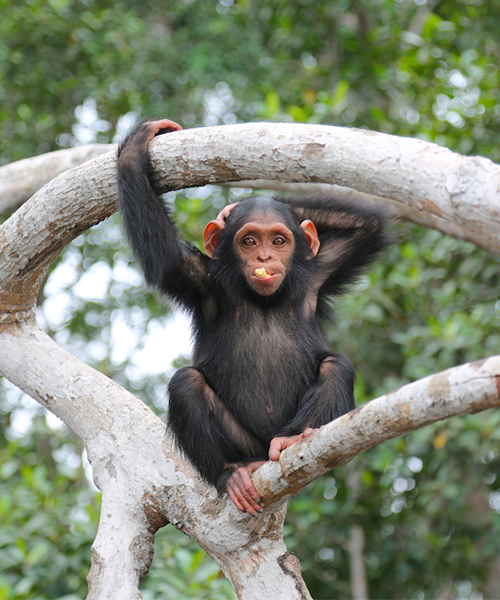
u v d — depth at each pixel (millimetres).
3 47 16203
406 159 4477
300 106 15844
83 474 13320
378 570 14930
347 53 17375
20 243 6355
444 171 4316
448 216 4355
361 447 4652
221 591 9438
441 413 4176
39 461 17391
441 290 13398
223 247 7215
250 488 5480
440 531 14734
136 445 6164
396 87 15984
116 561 5809
